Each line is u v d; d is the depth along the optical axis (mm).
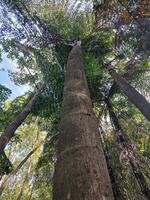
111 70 10250
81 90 4266
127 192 6922
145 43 11461
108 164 7512
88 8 12844
